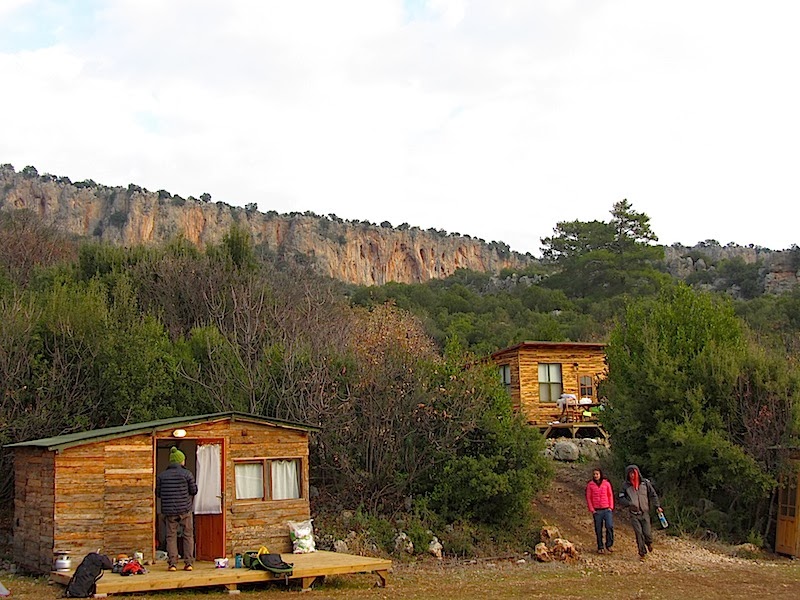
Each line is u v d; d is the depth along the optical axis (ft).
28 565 46.91
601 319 210.59
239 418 50.31
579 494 74.64
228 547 48.96
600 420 79.92
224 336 76.64
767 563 59.88
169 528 43.34
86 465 45.24
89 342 65.41
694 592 44.11
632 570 53.42
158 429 47.24
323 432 65.31
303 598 39.93
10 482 59.62
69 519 44.37
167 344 70.69
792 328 178.91
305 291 102.17
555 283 276.41
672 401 73.00
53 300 68.54
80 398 63.57
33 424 60.23
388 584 45.78
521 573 51.96
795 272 274.16
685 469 71.46
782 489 66.69
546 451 84.17
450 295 246.68
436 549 58.59
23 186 328.70
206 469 49.03
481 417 66.90
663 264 313.12
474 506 64.34
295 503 51.90
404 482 65.51
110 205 348.79
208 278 95.30
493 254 501.56
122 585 39.06
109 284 93.56
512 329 190.90
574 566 55.21
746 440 69.82
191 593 41.01
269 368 70.59
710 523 69.31
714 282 289.74
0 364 60.90
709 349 75.10
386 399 66.95
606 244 273.75
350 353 73.26
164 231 353.92
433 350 106.42
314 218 431.02
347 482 65.46
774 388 70.38
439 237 482.28
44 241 132.26
